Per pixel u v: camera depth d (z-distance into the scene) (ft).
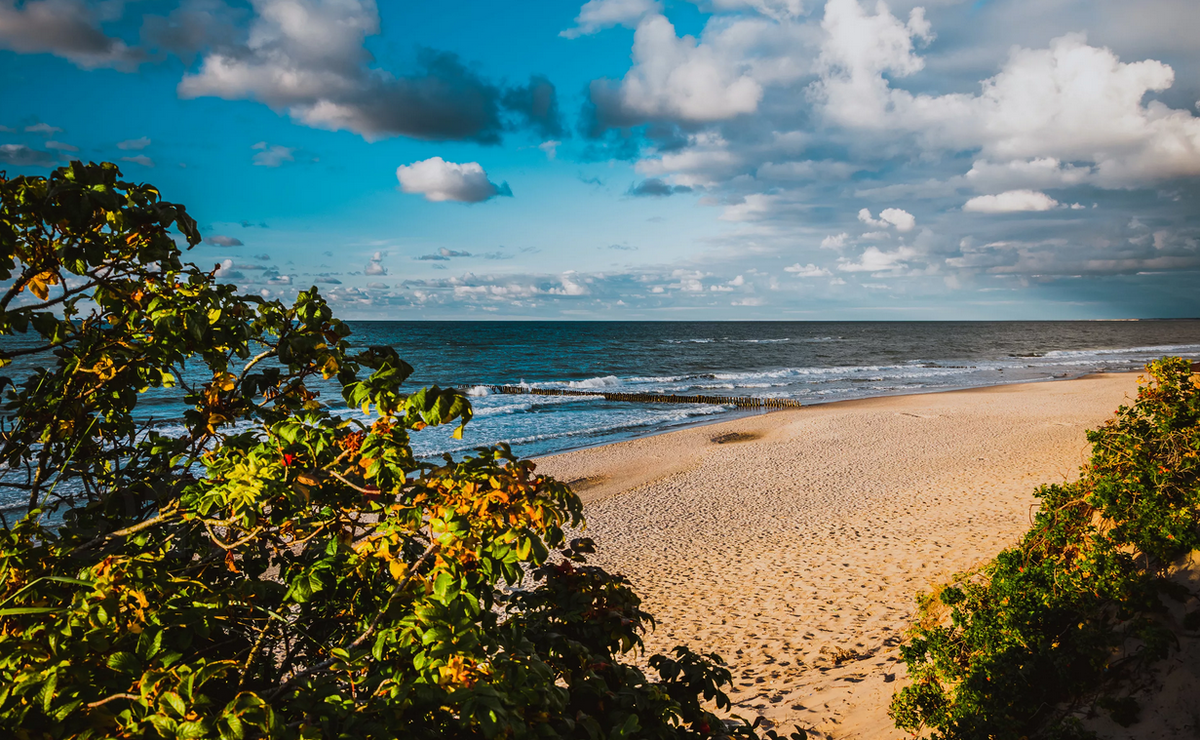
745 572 35.65
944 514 41.93
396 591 6.13
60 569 5.83
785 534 42.14
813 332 552.00
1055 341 382.01
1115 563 13.76
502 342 350.84
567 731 6.34
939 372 186.29
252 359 7.72
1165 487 14.55
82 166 6.34
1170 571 13.71
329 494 6.89
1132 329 645.10
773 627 27.84
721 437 83.20
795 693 20.56
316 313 7.63
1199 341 367.04
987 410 92.27
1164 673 12.07
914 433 76.74
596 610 8.53
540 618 8.46
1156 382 17.02
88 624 4.87
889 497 48.80
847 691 19.57
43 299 6.77
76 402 7.02
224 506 6.24
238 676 6.29
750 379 176.96
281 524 6.72
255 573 7.20
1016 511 40.27
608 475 65.62
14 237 6.20
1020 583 15.20
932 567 32.07
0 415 6.90
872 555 35.55
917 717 15.61
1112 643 13.01
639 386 163.12
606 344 343.46
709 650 26.20
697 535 43.68
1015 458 58.65
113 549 6.48
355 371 7.86
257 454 6.36
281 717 5.22
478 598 5.98
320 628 7.20
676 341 381.19
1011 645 14.37
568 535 44.42
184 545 6.96
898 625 25.64
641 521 47.75
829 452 68.69
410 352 272.72
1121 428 16.43
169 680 4.55
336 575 6.88
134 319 7.34
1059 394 108.06
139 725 4.47
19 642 4.76
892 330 619.26
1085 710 12.80
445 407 5.99
